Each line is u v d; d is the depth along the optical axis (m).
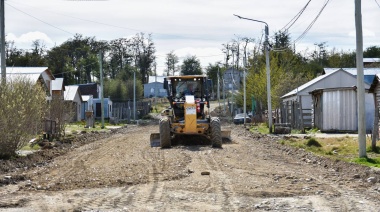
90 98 70.06
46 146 23.83
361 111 17.66
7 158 18.47
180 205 10.02
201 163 16.77
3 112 18.36
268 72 36.03
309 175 14.09
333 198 10.66
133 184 12.59
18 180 13.73
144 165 16.36
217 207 9.81
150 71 113.25
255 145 25.12
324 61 95.56
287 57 67.69
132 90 87.12
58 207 9.97
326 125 33.41
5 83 19.48
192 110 23.83
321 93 33.97
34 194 11.41
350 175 14.15
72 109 33.22
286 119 41.06
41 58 87.06
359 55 17.70
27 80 21.86
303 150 21.02
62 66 95.56
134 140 29.73
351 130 32.47
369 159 16.91
